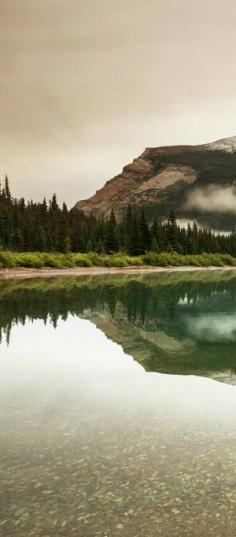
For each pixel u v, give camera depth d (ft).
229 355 35.19
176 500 13.38
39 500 13.51
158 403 22.67
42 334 44.52
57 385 26.27
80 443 17.47
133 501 13.38
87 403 22.71
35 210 370.12
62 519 12.60
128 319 57.36
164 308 71.20
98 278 160.15
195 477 14.67
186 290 109.29
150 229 328.49
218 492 13.78
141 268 258.16
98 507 13.11
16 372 29.50
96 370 30.07
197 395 24.11
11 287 106.52
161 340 41.93
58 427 19.24
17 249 250.37
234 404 22.49
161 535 11.87
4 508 13.15
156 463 15.69
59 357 34.19
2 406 22.25
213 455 16.25
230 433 18.43
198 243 373.20
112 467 15.43
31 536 11.93
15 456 16.37
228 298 89.25
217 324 53.26
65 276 167.53
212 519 12.47
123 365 31.65
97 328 48.80
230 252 416.05
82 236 303.68
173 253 314.35
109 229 297.12
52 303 73.61
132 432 18.62
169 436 18.10
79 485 14.29
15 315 58.49
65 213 394.11
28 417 20.57
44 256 205.57
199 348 38.09
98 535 11.93
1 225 279.69
